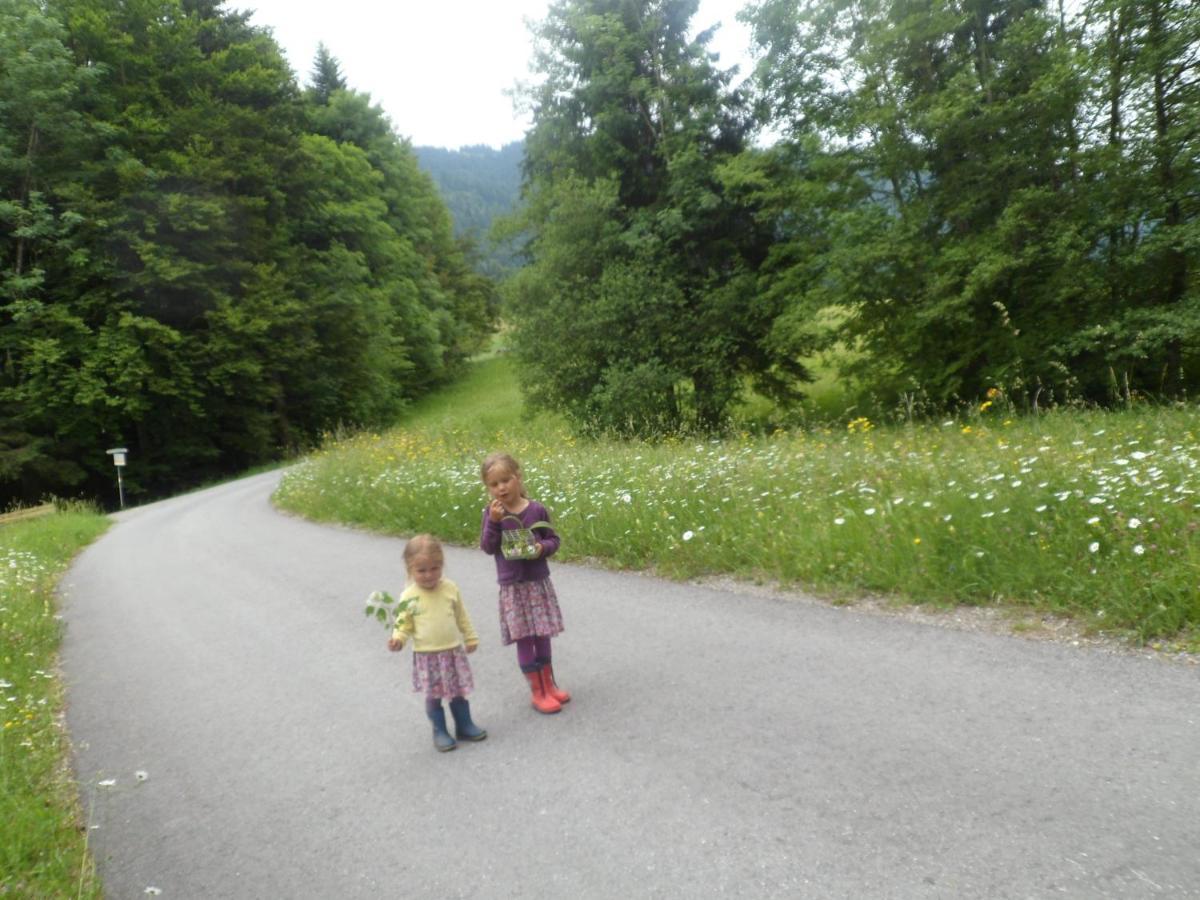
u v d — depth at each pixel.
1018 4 18.27
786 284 22.66
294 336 39.22
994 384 18.20
